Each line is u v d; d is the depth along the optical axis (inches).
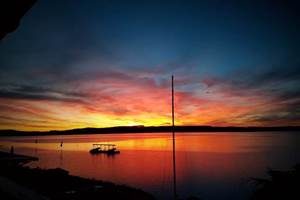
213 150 3612.2
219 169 1813.5
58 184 743.7
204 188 1213.1
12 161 1354.6
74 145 5354.3
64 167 1959.9
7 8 117.4
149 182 1348.4
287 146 4315.9
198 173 1653.5
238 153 3051.2
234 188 1194.0
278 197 539.8
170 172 1712.6
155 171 1755.7
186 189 1186.0
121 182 1330.0
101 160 2516.0
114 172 1716.3
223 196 1046.4
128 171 1760.6
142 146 5088.6
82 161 2405.3
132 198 652.1
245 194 1066.1
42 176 875.4
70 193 594.9
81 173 1654.8
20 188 354.0
